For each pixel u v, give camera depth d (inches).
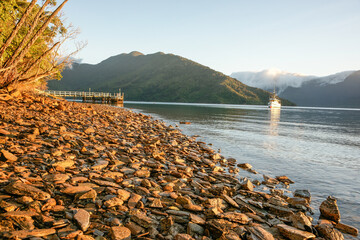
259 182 329.7
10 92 748.0
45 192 161.5
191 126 1073.5
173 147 492.7
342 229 207.9
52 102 893.2
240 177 351.3
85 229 134.3
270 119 1846.7
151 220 159.3
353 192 310.0
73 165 251.4
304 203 253.3
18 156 240.1
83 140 382.0
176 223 164.2
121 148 386.0
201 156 457.1
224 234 153.8
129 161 312.8
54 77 1065.5
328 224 201.5
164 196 212.2
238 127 1118.4
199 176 314.2
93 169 253.4
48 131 382.0
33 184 177.0
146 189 216.2
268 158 501.7
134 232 143.0
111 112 1087.6
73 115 701.9
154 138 546.9
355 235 199.9
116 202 173.8
